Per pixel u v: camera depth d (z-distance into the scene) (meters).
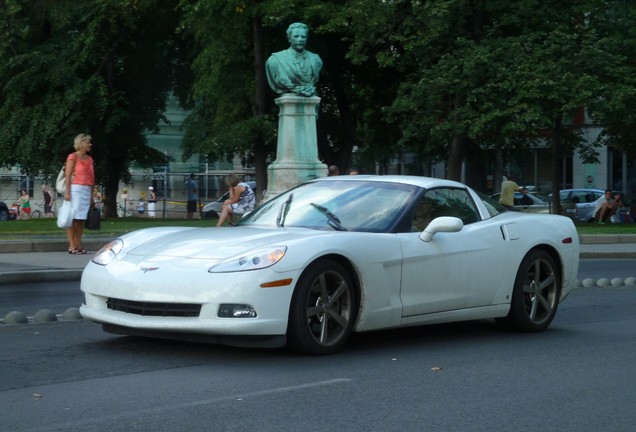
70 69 37.84
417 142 42.28
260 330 7.46
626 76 33.75
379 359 8.07
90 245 18.89
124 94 39.50
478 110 33.66
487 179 51.00
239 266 7.51
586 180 51.53
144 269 7.76
